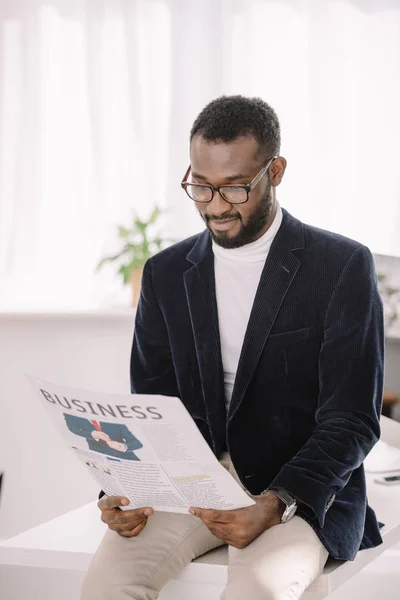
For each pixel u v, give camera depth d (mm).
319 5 2775
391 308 2027
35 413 2680
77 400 1287
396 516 1680
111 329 2658
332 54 2797
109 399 1249
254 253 1550
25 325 2633
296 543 1365
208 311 1576
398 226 2846
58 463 2703
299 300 1519
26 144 2807
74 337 2652
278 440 1555
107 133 2814
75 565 1583
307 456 1426
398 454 1949
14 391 2666
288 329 1521
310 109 2812
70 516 1784
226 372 1585
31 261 2830
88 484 2721
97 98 2781
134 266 2695
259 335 1517
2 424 2678
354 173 2846
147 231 2824
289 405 1546
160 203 2852
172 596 1586
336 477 1409
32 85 2795
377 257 2053
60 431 1392
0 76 2795
